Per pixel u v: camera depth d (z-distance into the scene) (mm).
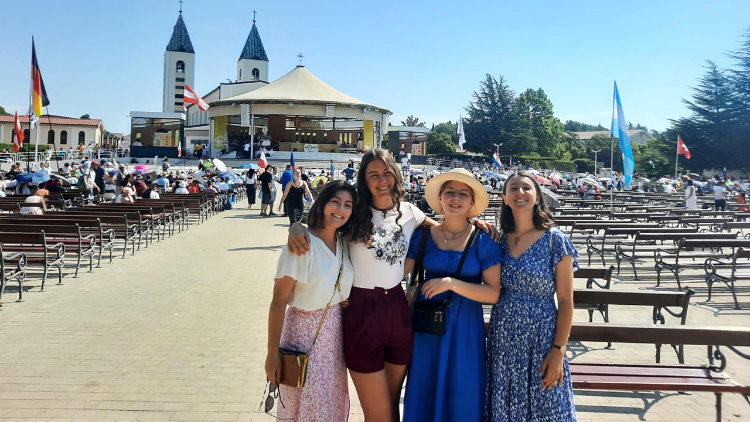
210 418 3959
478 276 3240
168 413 4023
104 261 10344
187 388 4480
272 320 2928
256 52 101000
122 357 5172
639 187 42250
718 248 11898
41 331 5918
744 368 5137
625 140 16203
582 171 87438
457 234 3312
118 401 4203
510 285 3160
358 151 58781
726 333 3619
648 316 7086
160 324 6281
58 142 72438
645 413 4207
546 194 20109
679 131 63250
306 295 2953
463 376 3105
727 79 62125
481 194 3217
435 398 3127
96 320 6379
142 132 57938
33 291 7766
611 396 4547
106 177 20859
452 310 3199
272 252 11797
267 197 20125
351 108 54625
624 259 10414
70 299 7344
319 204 3025
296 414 2988
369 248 3055
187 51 104875
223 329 6133
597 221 12828
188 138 80062
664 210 18531
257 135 65125
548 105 100438
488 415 3150
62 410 4027
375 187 3115
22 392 4328
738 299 8086
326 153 55594
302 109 53312
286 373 2877
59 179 22312
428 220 3432
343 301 3107
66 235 9414
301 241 2881
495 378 3119
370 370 3035
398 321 3078
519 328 3068
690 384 3703
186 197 18344
